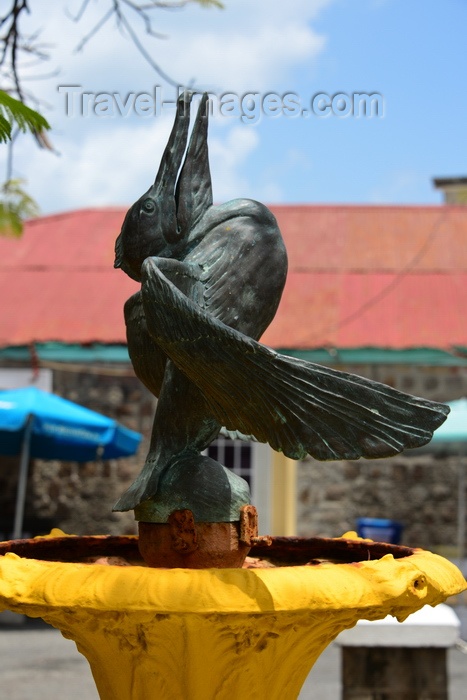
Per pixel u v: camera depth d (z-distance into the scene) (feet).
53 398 32.42
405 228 45.60
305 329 37.83
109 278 41.96
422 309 39.11
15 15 14.28
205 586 6.88
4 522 38.17
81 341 37.37
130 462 38.24
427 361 36.94
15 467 38.47
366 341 36.99
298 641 7.86
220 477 8.28
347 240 44.65
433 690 15.12
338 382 7.30
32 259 43.45
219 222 8.63
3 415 30.55
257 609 6.87
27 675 25.63
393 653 15.17
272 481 37.91
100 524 38.19
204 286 8.35
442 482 38.01
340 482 38.14
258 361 7.25
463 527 36.47
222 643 7.43
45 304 39.88
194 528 8.06
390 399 7.32
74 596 6.97
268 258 8.62
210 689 7.77
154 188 8.52
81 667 26.71
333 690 24.53
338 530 37.93
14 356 37.86
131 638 7.52
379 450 7.32
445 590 7.94
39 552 9.71
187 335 7.36
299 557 10.00
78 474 38.42
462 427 33.14
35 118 8.77
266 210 8.81
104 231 46.14
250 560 9.98
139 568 7.10
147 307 7.53
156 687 7.82
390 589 7.38
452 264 42.34
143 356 8.86
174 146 8.52
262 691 7.99
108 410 38.14
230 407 7.66
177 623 7.18
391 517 37.96
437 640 15.07
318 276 41.52
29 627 32.73
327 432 7.36
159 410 8.54
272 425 7.51
